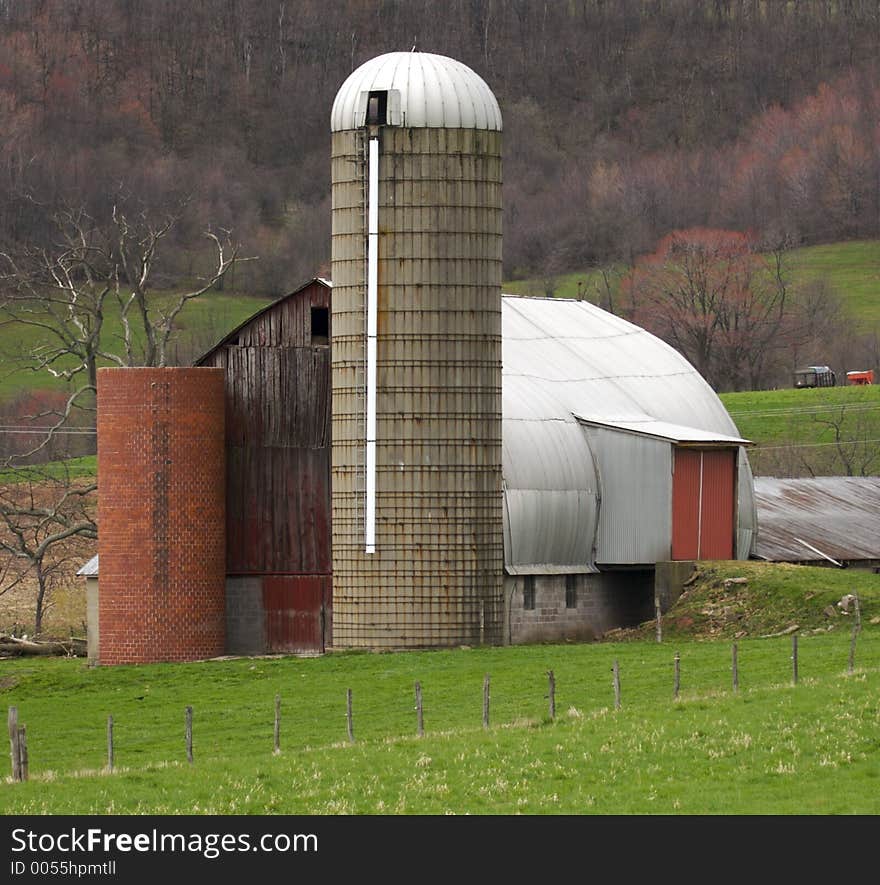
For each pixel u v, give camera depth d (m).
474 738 87.44
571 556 140.38
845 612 126.88
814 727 85.31
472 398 130.75
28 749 100.56
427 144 130.50
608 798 74.50
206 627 135.75
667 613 137.75
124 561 135.38
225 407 139.12
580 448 143.00
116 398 136.25
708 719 88.75
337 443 132.12
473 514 130.62
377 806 73.81
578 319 167.50
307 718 105.06
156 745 99.69
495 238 132.12
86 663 143.12
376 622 130.00
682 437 142.12
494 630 131.62
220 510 137.12
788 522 166.25
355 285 131.38
